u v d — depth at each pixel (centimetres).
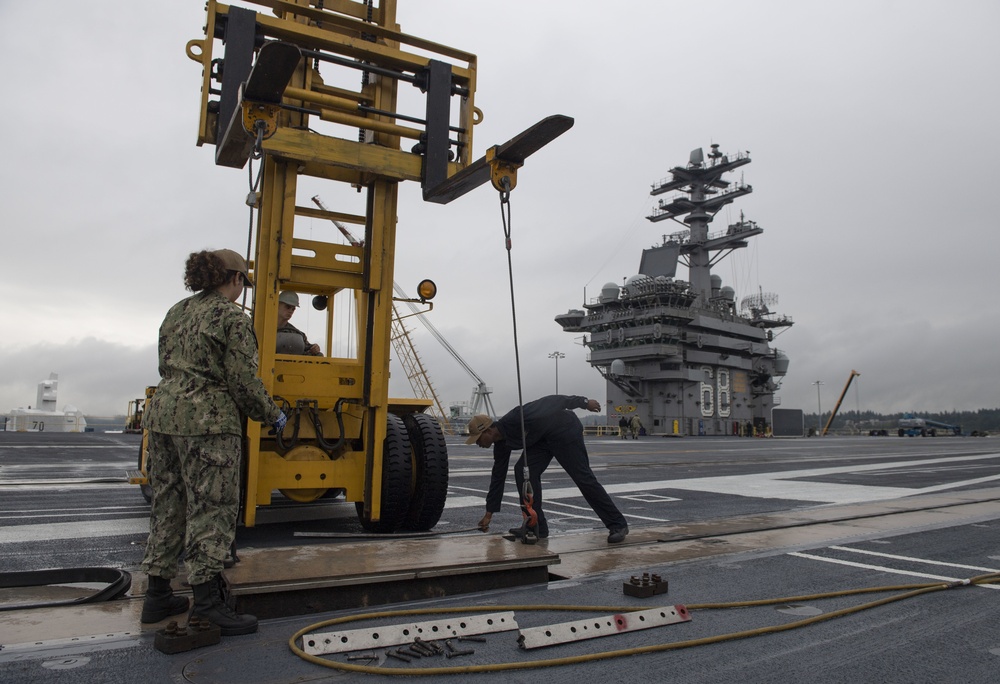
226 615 306
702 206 5900
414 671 261
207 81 484
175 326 320
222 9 491
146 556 321
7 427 4319
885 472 1465
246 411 320
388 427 581
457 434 5075
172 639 280
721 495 972
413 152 551
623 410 5603
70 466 1355
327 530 604
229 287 334
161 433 311
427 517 584
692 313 5394
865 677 264
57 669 259
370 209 546
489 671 267
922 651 296
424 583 375
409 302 574
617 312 5575
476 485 1101
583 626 311
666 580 416
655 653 291
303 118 532
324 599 347
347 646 286
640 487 1088
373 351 545
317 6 552
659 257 5794
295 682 250
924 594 393
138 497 857
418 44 555
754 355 6019
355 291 590
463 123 564
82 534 587
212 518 307
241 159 514
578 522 693
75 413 4556
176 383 311
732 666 275
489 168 448
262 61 365
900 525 660
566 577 430
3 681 245
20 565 458
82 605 353
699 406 5475
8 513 709
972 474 1411
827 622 339
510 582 404
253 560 389
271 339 507
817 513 754
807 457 2195
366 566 374
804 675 266
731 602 371
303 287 629
